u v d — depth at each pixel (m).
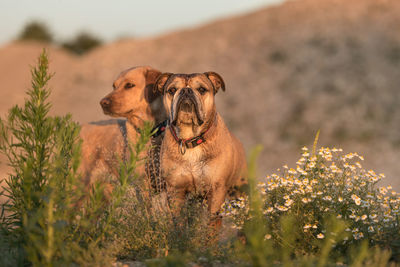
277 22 30.20
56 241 3.12
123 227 4.10
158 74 6.20
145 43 34.47
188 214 4.49
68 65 33.47
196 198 5.10
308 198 4.26
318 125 19.33
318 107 20.53
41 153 3.61
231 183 5.59
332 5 30.11
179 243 4.07
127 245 4.07
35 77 3.76
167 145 5.02
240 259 3.73
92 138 6.65
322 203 4.34
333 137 18.34
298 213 4.25
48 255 2.89
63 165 3.46
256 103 22.12
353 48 24.52
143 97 6.09
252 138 19.53
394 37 24.56
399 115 18.89
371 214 4.18
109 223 3.55
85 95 27.75
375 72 22.12
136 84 6.10
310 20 28.73
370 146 17.09
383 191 4.36
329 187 4.43
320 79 22.70
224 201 5.19
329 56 24.39
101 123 6.99
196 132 4.82
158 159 5.46
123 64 31.73
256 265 2.70
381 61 22.89
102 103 5.96
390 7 27.80
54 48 38.09
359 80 21.83
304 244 4.02
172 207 4.65
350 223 4.12
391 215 4.18
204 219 4.36
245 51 27.64
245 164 6.02
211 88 5.09
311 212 4.26
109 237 3.81
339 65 23.38
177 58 29.92
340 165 4.56
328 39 25.94
